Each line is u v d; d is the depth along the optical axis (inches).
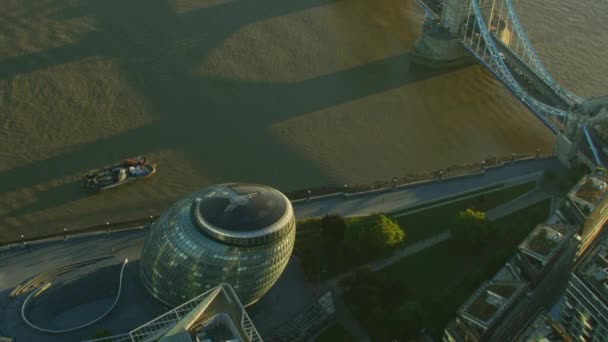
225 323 7642.7
